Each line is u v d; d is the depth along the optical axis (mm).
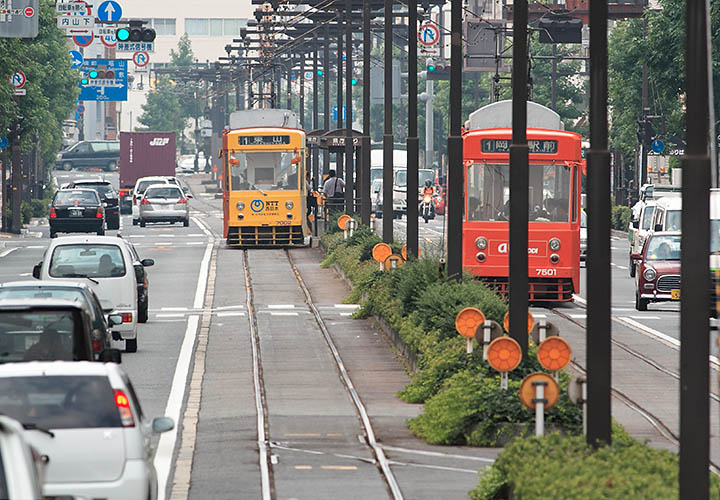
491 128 135500
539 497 44344
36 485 33938
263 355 102125
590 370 51188
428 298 97250
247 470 60812
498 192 132000
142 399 82250
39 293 70938
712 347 98312
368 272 138750
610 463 47219
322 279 162750
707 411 40156
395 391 85312
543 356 58375
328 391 85500
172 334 114875
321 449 66438
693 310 40188
